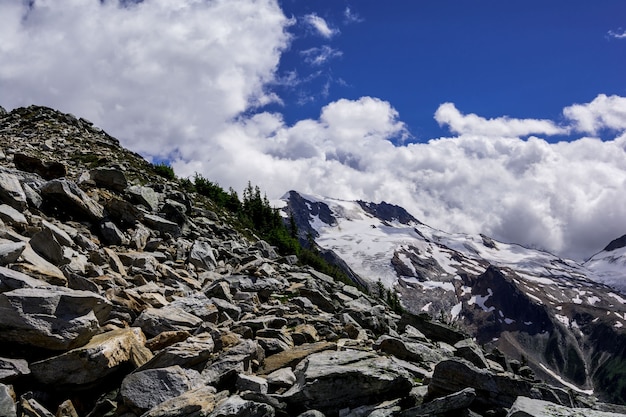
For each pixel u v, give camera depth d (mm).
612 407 13141
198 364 12188
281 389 11883
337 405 11016
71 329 11055
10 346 10828
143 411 10234
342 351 13609
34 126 56344
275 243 49875
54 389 10625
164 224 27281
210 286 20281
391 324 24734
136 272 18938
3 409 9188
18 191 18812
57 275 13789
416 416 10641
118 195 29078
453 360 11922
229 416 9727
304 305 22516
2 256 12891
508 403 11656
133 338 12188
